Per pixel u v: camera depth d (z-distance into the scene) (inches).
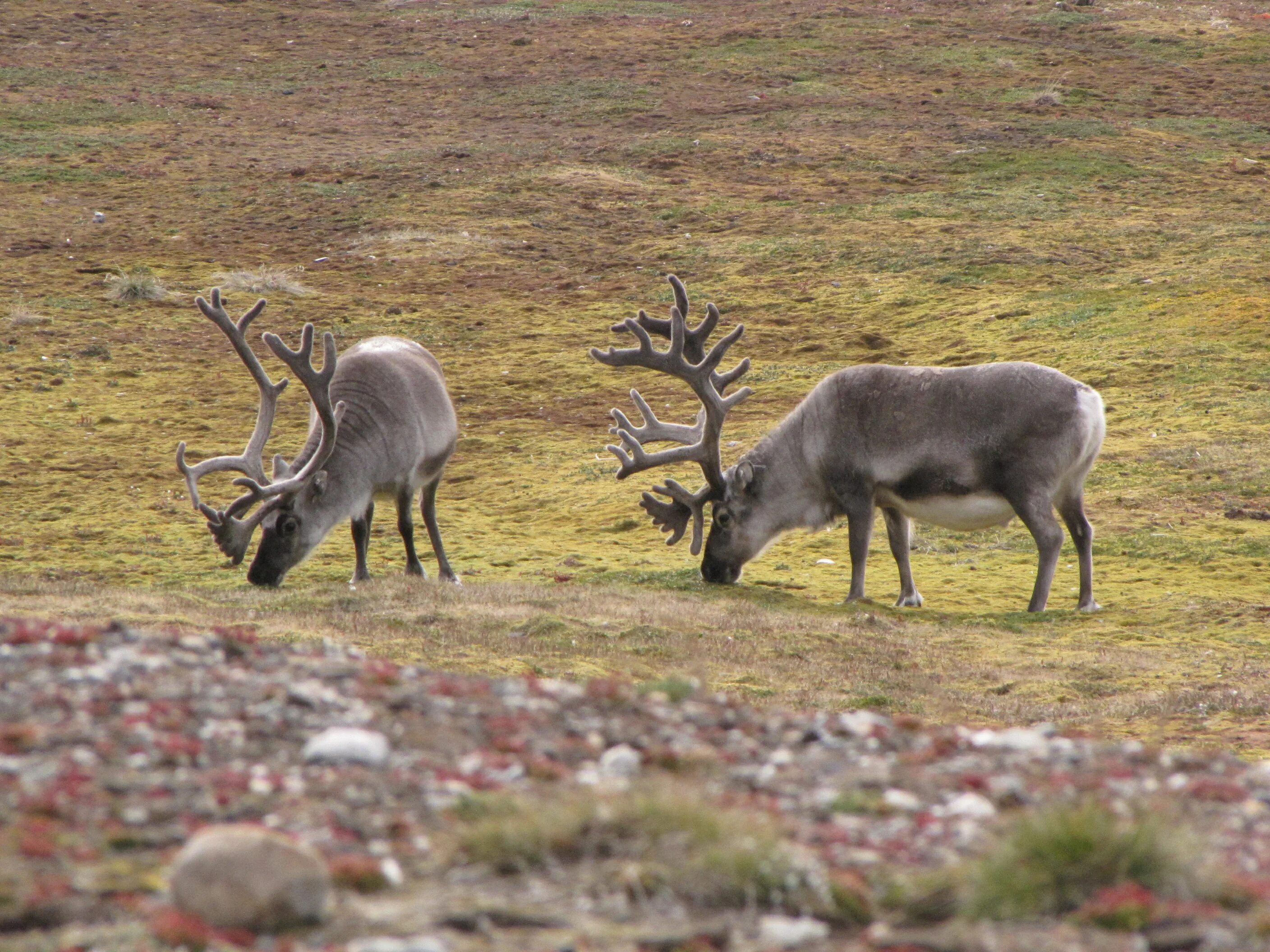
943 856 490.6
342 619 1245.7
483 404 2600.9
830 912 449.7
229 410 2504.9
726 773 579.8
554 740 607.8
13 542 1791.3
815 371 2709.2
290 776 536.1
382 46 5403.5
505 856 472.7
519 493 2146.9
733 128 4461.1
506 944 417.4
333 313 3051.2
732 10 5856.3
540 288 3272.6
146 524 1905.8
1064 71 5024.6
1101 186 3887.8
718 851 463.8
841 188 3914.9
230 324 1475.1
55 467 2181.3
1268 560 1729.8
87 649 694.5
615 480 2167.8
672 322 1620.3
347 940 416.5
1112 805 530.9
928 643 1337.4
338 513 1461.6
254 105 4714.6
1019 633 1405.0
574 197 3858.3
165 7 5797.2
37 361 2719.0
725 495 1605.6
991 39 5383.9
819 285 3235.7
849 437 1537.9
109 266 3304.6
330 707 622.5
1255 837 524.7
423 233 3572.8
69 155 4111.7
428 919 431.5
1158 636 1400.1
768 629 1338.6
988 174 4013.3
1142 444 2217.0
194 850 427.5
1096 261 3280.0
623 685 761.0
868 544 1552.7
